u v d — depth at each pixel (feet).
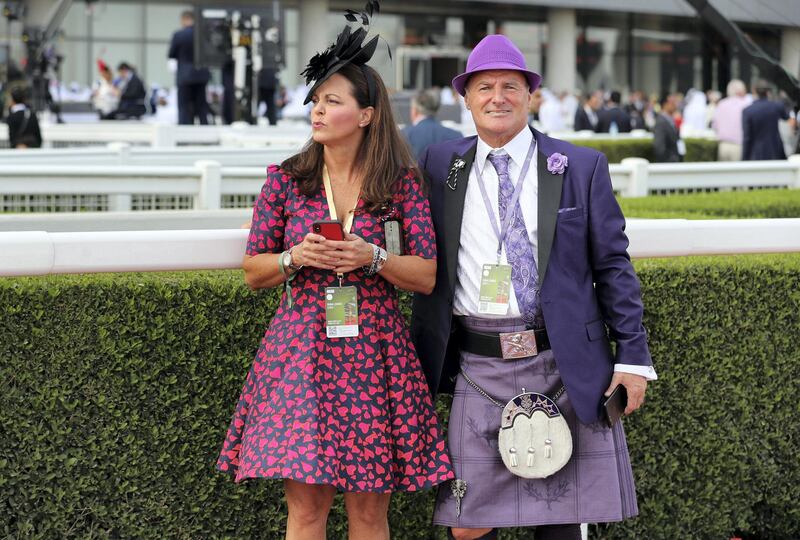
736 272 18.44
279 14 84.74
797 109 69.41
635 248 17.51
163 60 194.39
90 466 15.61
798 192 37.40
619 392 15.17
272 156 49.37
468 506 15.37
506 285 15.02
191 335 15.94
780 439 19.10
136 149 46.29
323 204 14.76
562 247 15.10
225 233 15.55
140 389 15.75
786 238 18.06
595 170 15.21
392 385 14.57
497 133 15.33
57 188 33.81
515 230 15.25
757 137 65.72
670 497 18.66
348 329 14.33
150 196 37.32
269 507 16.58
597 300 15.64
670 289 18.17
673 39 183.21
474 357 15.48
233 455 14.67
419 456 14.64
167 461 15.99
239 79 84.89
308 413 13.87
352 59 14.67
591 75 200.23
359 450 14.17
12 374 15.14
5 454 15.23
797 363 18.93
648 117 132.67
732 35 71.97
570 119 131.64
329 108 14.55
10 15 107.55
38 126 70.08
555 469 15.07
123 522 15.87
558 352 14.98
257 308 16.17
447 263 15.39
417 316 15.75
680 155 69.92
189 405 16.02
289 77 197.36
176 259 15.33
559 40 191.01
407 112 73.31
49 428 15.39
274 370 14.33
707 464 18.78
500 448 15.16
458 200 15.48
